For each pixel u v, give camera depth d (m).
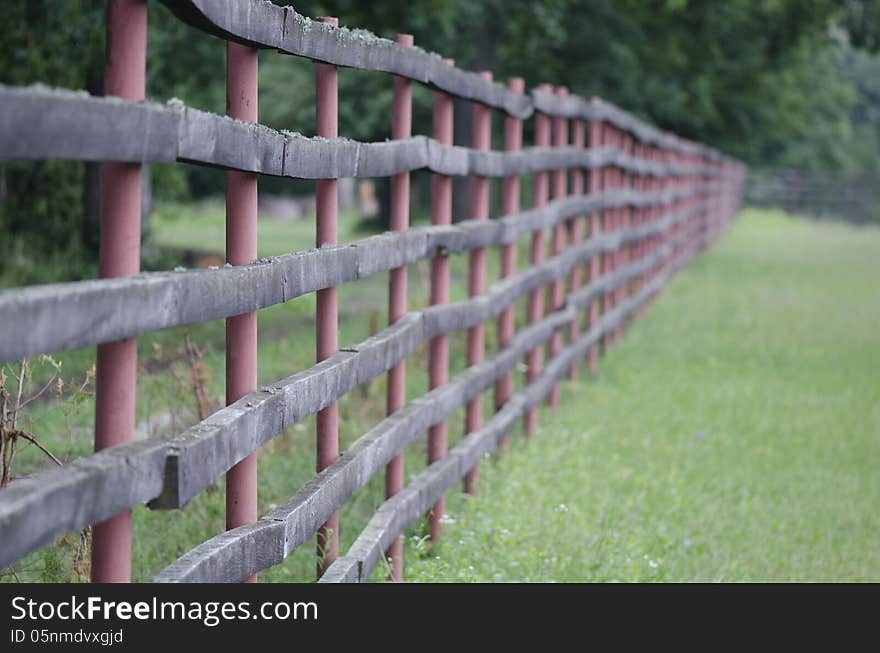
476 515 13.30
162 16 29.45
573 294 21.36
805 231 84.62
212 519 12.18
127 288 5.67
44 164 30.11
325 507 8.90
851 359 26.64
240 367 7.72
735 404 21.05
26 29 25.48
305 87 54.25
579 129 21.14
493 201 57.38
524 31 53.31
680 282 41.56
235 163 6.95
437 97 13.07
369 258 10.09
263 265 7.52
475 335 15.00
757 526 14.26
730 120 80.56
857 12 59.50
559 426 18.62
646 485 15.41
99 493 5.49
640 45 59.94
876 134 170.50
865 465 17.42
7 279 27.12
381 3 39.47
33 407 15.67
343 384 9.35
